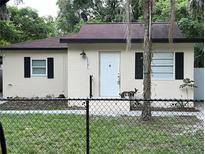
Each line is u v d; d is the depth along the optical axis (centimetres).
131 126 1012
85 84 1609
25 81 1877
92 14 3166
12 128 966
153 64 1590
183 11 2070
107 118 1150
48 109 1352
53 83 1872
